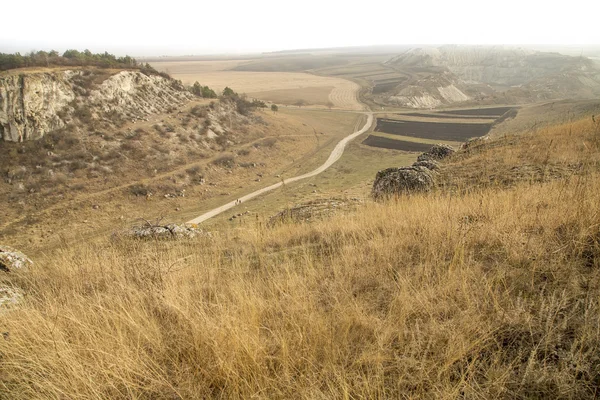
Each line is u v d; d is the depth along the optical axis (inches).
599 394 74.2
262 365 91.9
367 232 206.2
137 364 93.7
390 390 81.5
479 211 193.9
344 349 96.3
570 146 436.5
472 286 115.4
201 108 2522.1
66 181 1578.5
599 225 132.0
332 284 136.6
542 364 82.0
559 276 111.0
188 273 164.4
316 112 3976.4
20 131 1686.8
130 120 2140.7
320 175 2047.2
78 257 211.2
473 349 89.7
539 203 174.2
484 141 748.0
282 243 228.8
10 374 94.8
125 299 132.6
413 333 95.5
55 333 109.3
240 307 116.1
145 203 1588.3
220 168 2006.6
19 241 1224.8
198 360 95.5
